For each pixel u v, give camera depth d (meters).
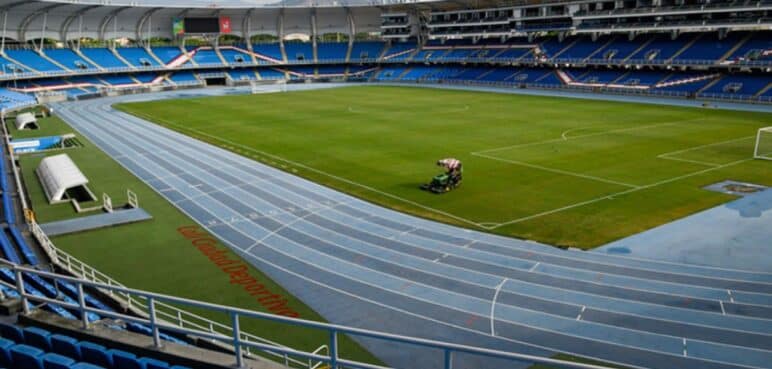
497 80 96.50
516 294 20.09
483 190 33.16
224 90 96.94
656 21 82.00
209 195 33.34
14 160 41.38
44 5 84.62
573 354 16.30
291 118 62.25
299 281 21.62
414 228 27.12
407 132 52.19
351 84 104.94
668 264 22.34
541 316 18.50
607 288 20.34
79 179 33.56
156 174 38.53
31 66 87.44
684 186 33.22
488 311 18.95
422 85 99.81
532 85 91.19
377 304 19.66
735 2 73.19
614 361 15.88
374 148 45.44
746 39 76.50
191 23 106.88
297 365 15.99
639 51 84.38
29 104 76.25
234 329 8.18
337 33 124.00
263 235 26.61
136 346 9.09
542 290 20.34
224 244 25.55
